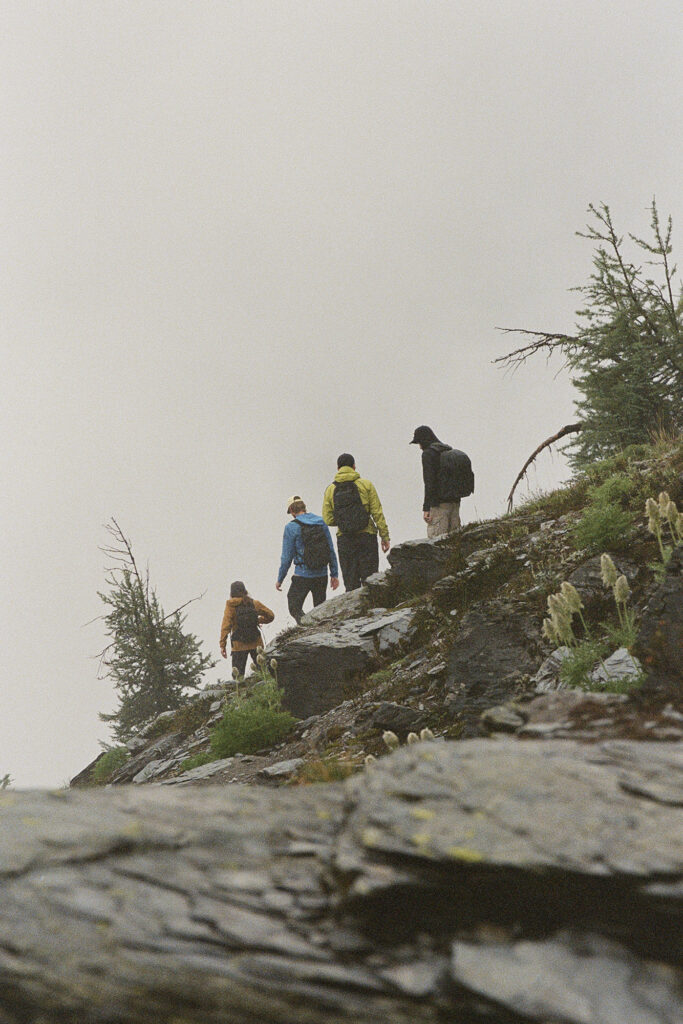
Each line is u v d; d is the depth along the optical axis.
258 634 55.91
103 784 49.19
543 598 30.22
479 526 44.81
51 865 10.23
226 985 9.09
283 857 10.91
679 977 9.04
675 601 21.39
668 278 60.00
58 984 9.02
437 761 12.36
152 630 76.88
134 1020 9.14
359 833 10.80
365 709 34.19
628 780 11.58
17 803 11.79
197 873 10.48
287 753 35.69
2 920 9.42
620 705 14.96
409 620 40.66
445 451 50.84
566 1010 8.66
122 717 76.06
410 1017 8.92
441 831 10.45
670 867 9.52
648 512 24.83
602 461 47.28
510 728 14.74
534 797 11.12
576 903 9.62
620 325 59.09
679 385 58.06
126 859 10.57
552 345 63.41
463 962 9.24
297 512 57.09
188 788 12.95
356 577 54.12
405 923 9.86
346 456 55.72
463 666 29.94
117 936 9.41
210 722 48.31
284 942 9.57
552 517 42.12
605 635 26.73
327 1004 9.02
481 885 9.81
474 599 38.00
